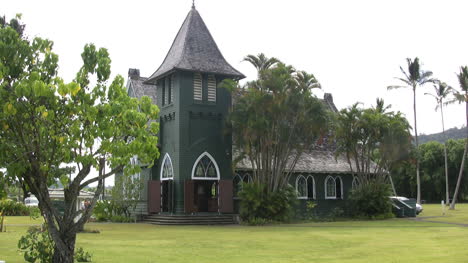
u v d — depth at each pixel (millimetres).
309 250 18766
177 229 29203
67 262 12562
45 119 11984
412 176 79312
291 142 34750
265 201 33625
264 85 32750
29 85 11359
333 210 41469
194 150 35219
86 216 12969
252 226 32000
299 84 33281
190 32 37812
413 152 41188
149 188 36594
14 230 26344
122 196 36969
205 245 20438
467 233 25812
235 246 20062
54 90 11609
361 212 40250
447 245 20141
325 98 52719
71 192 12906
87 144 12695
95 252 17641
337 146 43250
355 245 20469
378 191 40062
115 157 12547
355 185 43219
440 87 61094
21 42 12648
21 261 15094
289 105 33188
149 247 19547
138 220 37000
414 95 58625
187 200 34219
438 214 45500
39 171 12297
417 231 27359
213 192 38031
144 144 12984
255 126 32094
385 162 40531
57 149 12578
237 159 33844
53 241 13414
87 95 12430
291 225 32781
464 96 53062
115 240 22281
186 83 35625
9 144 12047
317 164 41656
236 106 33750
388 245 20359
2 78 11992
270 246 20125
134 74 43656
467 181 77875
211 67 36562
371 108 40906
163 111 37375
